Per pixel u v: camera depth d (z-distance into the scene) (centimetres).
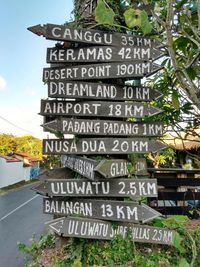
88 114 320
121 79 330
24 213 1864
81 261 304
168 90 373
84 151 318
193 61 267
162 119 380
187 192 491
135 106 322
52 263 304
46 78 329
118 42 322
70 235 308
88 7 344
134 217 305
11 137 6500
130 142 318
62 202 319
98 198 318
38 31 320
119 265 300
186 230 322
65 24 363
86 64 327
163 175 602
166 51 326
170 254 313
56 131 316
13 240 1185
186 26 300
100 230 308
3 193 3097
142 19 244
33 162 5656
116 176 306
